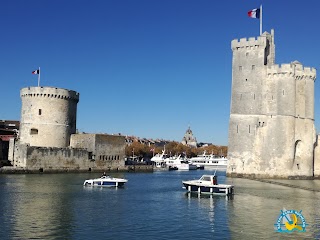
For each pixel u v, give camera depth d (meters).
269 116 75.38
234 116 77.56
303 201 42.38
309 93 77.88
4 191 47.12
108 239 25.31
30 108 89.06
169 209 37.12
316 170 79.50
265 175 74.94
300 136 76.69
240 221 31.36
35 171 79.19
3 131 101.69
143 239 25.52
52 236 25.64
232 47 78.56
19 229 27.16
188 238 25.94
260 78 76.00
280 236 26.62
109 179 57.25
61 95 90.12
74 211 34.72
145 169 109.75
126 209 36.75
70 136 93.00
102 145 92.62
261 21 76.50
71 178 69.44
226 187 47.62
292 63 74.69
